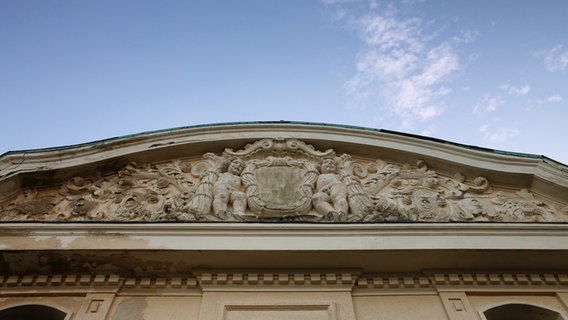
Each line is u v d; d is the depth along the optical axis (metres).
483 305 7.38
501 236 7.70
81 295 7.24
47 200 8.88
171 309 7.07
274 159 9.76
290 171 9.49
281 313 6.94
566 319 7.21
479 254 7.53
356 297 7.39
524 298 7.54
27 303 7.08
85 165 9.33
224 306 6.98
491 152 9.73
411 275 7.72
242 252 7.29
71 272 7.43
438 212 8.79
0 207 8.67
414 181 9.62
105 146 9.61
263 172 9.43
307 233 7.54
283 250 7.29
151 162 9.87
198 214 8.01
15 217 8.44
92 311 6.93
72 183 9.27
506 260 7.68
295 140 10.29
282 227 7.58
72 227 7.43
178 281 7.43
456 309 7.21
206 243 7.32
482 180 9.53
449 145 9.90
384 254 7.44
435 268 7.73
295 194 8.99
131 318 6.90
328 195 8.87
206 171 9.45
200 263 7.40
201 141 10.05
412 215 8.52
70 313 6.93
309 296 7.25
